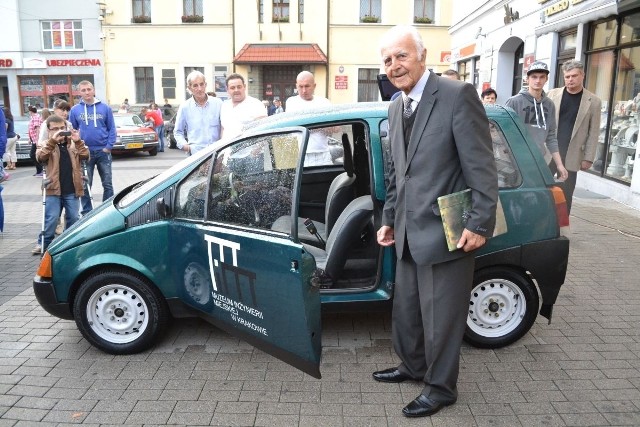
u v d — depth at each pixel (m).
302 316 2.83
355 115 3.78
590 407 3.18
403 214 3.09
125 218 3.83
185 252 3.65
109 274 3.82
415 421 3.07
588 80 10.73
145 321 3.89
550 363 3.69
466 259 2.99
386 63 2.92
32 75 28.25
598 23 10.34
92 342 3.92
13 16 27.56
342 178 4.50
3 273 5.83
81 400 3.33
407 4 26.52
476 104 2.84
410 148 2.96
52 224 6.36
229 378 3.57
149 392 3.42
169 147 22.94
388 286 3.77
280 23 26.91
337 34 26.98
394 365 3.71
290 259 2.85
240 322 3.31
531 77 5.70
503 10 15.31
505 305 3.88
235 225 3.37
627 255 6.03
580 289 5.02
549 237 3.79
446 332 3.03
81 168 6.96
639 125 8.77
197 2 27.02
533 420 3.06
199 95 6.79
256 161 3.37
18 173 14.66
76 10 27.47
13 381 3.57
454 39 21.91
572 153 6.36
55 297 3.91
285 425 3.06
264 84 27.75
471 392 3.34
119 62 27.73
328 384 3.48
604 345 3.94
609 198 9.33
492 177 2.82
